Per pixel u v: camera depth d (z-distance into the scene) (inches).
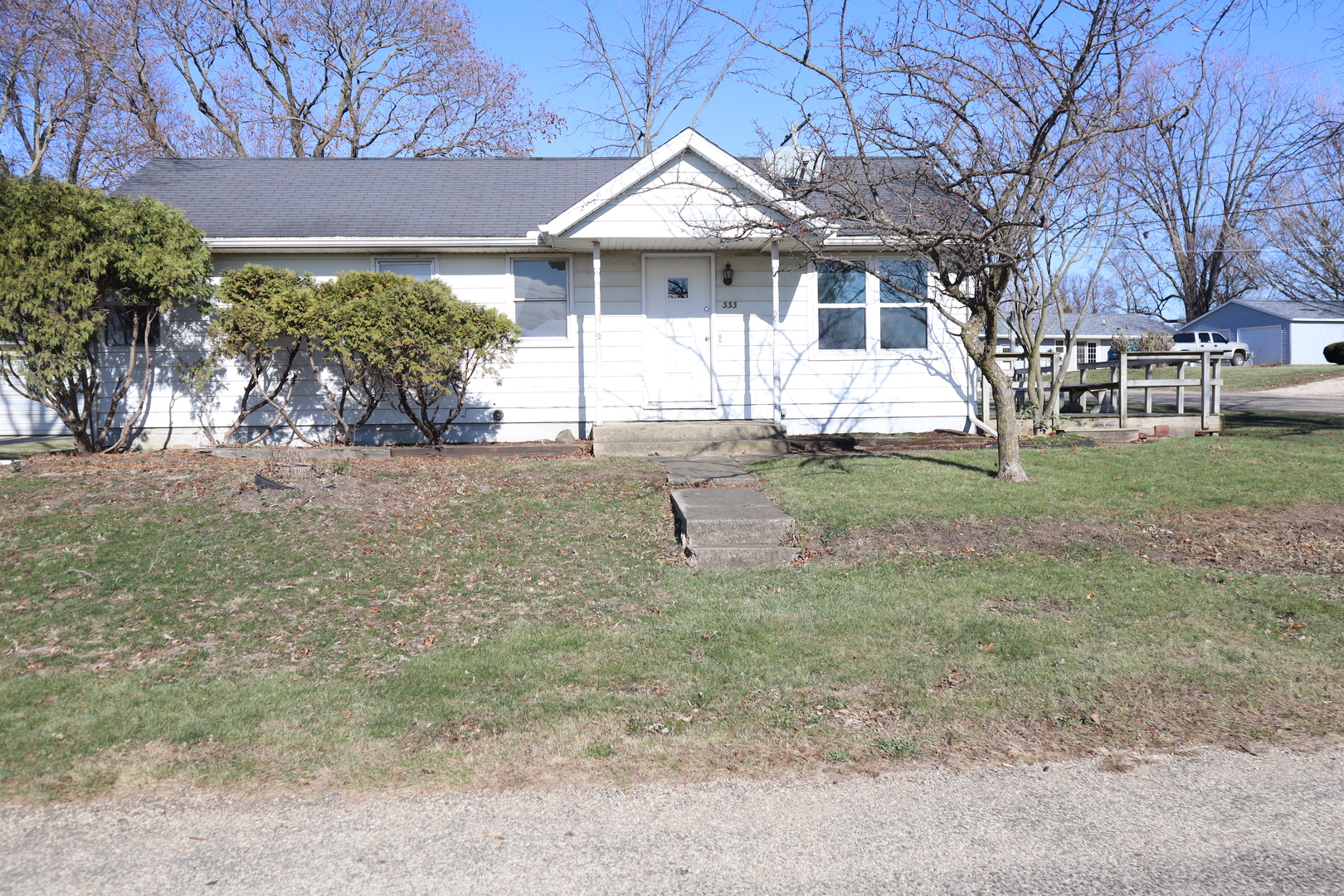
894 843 139.5
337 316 444.8
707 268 530.6
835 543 304.5
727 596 261.4
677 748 173.9
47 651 223.6
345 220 530.9
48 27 821.9
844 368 532.4
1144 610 241.1
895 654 217.5
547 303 528.7
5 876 133.0
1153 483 365.7
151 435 511.2
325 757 171.9
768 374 533.0
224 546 292.8
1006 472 375.6
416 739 179.5
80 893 128.2
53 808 154.2
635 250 523.2
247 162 632.4
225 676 211.0
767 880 129.5
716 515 306.7
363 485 362.0
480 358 472.4
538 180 601.0
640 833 143.5
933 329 533.6
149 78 1003.9
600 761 169.6
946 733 178.4
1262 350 1854.1
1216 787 156.1
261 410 514.6
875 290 534.6
